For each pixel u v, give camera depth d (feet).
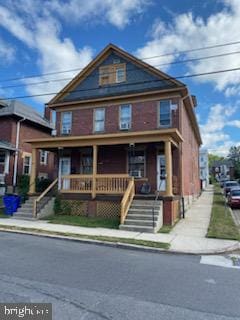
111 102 55.36
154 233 32.40
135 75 54.80
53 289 14.85
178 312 12.49
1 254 22.27
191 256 23.72
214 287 15.85
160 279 17.15
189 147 67.00
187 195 59.62
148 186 47.88
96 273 18.02
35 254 22.62
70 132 58.08
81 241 28.66
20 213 42.78
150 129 51.03
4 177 66.69
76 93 59.36
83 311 12.28
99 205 43.21
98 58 58.29
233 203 61.67
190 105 57.67
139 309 12.67
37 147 48.96
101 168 53.93
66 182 50.42
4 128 71.36
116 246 26.94
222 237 29.76
